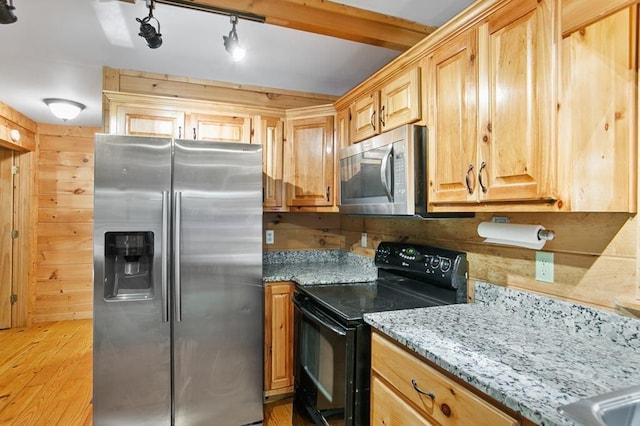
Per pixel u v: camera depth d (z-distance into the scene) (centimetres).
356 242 289
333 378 162
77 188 419
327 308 173
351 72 267
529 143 114
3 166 390
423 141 163
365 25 189
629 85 101
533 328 132
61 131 413
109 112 233
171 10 183
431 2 178
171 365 201
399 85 180
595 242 122
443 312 153
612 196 105
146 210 196
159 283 198
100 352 192
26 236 398
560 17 107
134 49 229
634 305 106
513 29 120
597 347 114
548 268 137
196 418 206
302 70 263
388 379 134
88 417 224
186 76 275
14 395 251
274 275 243
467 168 139
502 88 124
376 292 203
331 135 256
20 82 285
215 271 209
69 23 197
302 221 308
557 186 106
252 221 216
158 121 240
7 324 390
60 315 414
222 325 211
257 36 212
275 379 239
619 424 80
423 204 162
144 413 198
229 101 287
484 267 166
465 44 140
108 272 198
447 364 102
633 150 103
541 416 76
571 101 106
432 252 188
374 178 186
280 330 240
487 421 91
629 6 98
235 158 213
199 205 205
